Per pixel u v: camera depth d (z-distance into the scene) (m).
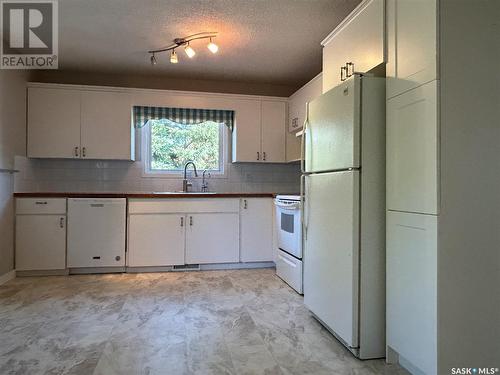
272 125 4.37
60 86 3.85
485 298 1.53
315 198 2.35
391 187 1.81
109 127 3.94
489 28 1.55
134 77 4.29
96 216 3.61
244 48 3.42
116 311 2.56
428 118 1.53
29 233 3.51
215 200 3.82
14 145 3.52
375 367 1.81
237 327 2.30
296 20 2.86
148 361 1.84
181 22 2.89
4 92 3.30
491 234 1.54
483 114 1.54
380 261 1.91
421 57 1.59
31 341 2.06
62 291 3.04
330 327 2.14
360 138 1.88
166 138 4.40
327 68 2.64
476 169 1.52
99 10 2.69
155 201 3.70
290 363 1.84
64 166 4.09
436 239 1.48
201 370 1.76
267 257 3.93
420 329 1.58
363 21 2.12
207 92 4.27
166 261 3.72
